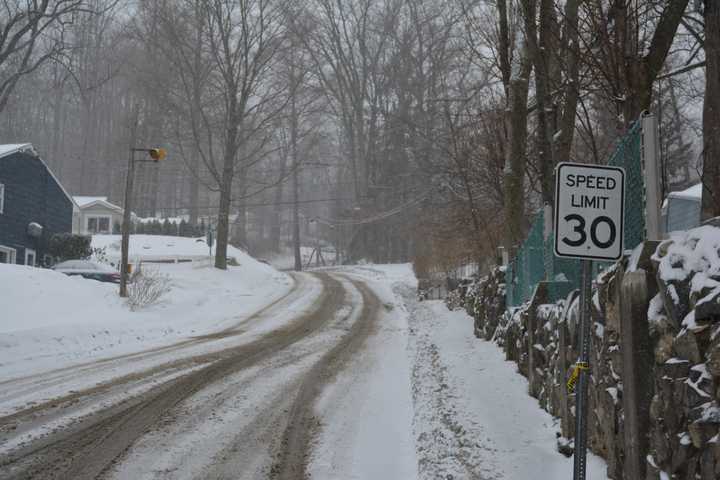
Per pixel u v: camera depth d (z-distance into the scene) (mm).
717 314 5039
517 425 8883
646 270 6133
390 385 13953
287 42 64125
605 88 11109
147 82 58250
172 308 28906
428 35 71938
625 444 6066
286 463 8711
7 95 39844
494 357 13875
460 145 28938
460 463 7758
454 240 35375
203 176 93875
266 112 67875
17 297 23469
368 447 9492
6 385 13211
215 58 49062
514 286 15398
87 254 43312
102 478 7879
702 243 5582
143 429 10055
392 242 76250
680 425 5227
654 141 6699
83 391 12648
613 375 6723
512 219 16953
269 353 18125
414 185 71750
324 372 15367
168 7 51875
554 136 14875
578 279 9719
